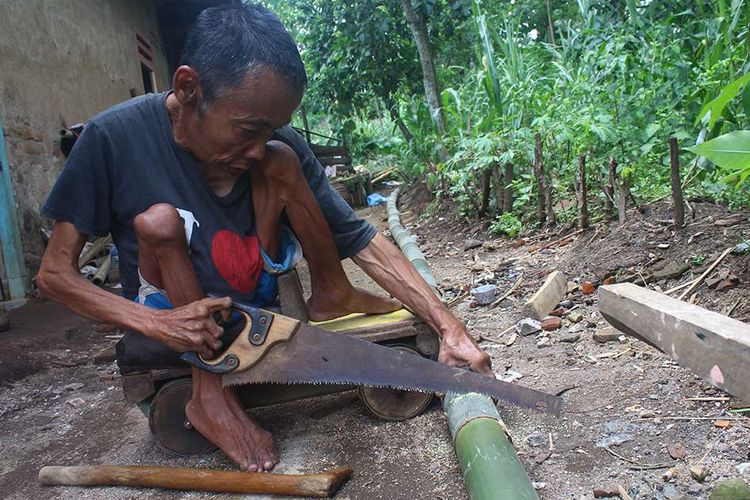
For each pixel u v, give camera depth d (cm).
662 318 178
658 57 520
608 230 442
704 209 409
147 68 1035
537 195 548
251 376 222
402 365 218
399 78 1101
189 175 230
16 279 540
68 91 686
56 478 234
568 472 201
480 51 954
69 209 225
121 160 227
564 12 990
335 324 255
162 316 218
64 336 440
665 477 191
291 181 238
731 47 452
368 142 1484
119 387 348
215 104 200
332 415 262
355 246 255
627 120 520
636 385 253
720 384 157
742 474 187
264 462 225
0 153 538
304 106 1266
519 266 454
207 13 204
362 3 1061
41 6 646
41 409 328
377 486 209
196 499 214
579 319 338
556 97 644
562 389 262
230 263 235
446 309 242
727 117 396
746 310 290
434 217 729
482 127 688
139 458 250
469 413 214
